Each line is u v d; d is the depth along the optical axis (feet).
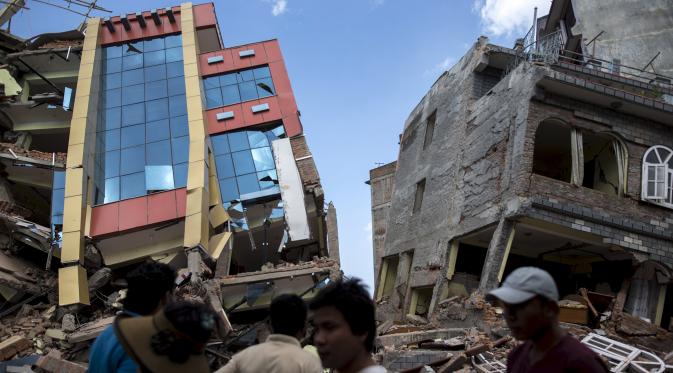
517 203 57.21
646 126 62.64
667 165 61.62
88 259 73.31
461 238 69.51
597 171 67.05
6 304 70.69
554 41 70.03
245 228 81.30
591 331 51.57
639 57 83.25
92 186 79.00
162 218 76.18
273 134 89.56
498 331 52.34
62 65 96.53
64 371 45.39
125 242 76.33
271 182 84.89
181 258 76.18
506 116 64.95
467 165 72.33
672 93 67.97
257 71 94.73
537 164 75.82
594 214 58.13
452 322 60.85
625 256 62.28
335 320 10.25
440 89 90.07
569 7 92.27
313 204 86.79
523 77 62.95
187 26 95.55
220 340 56.85
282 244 80.94
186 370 10.75
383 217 126.11
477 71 77.82
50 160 78.59
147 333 10.87
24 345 57.67
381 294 92.79
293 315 13.73
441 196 78.13
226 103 91.30
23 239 74.02
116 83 89.92
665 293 59.26
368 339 10.44
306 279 67.41
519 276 10.73
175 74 90.63
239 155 86.89
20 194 85.81
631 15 85.40
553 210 57.16
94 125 84.02
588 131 61.36
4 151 79.10
